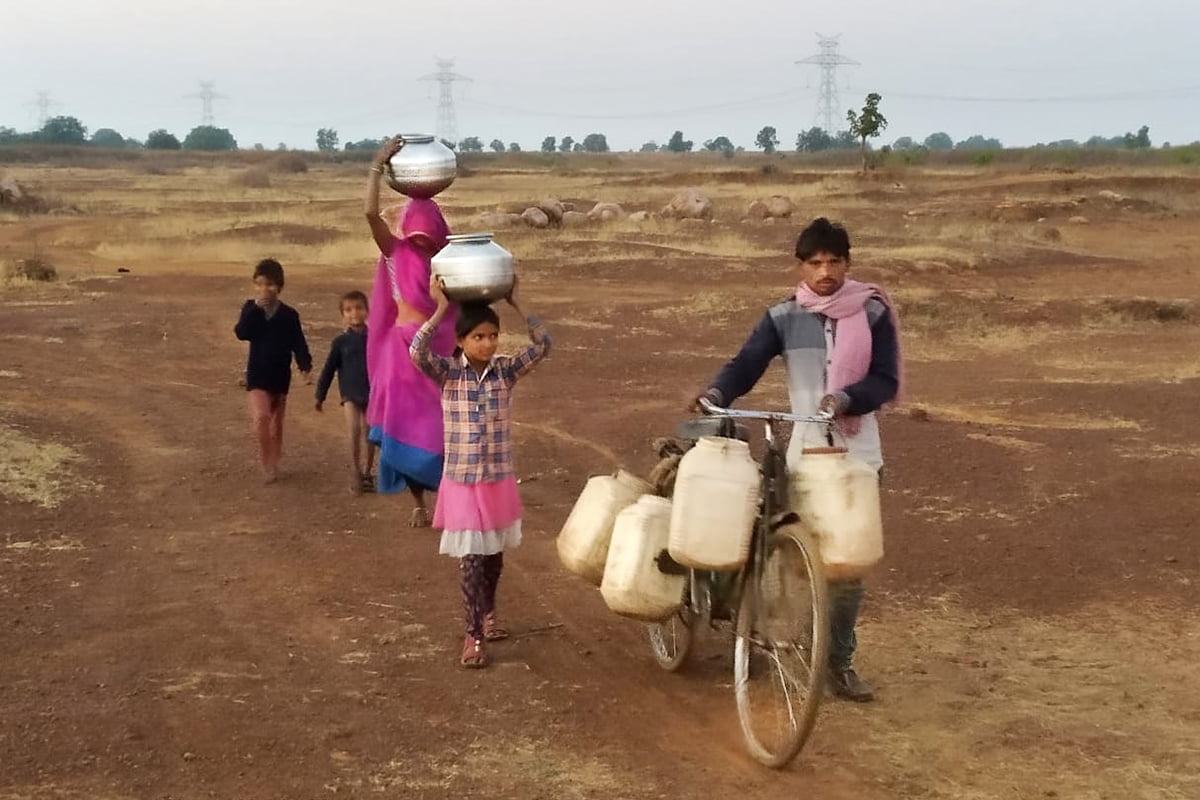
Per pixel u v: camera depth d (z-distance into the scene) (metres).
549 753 5.51
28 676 6.16
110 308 21.97
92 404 13.64
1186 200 49.72
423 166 7.56
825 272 5.74
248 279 26.25
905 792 5.20
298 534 8.98
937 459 11.08
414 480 7.80
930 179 63.69
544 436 12.43
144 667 6.35
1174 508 9.56
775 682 5.86
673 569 6.10
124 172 100.81
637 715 6.00
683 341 19.30
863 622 7.32
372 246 31.73
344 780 5.16
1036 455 11.23
